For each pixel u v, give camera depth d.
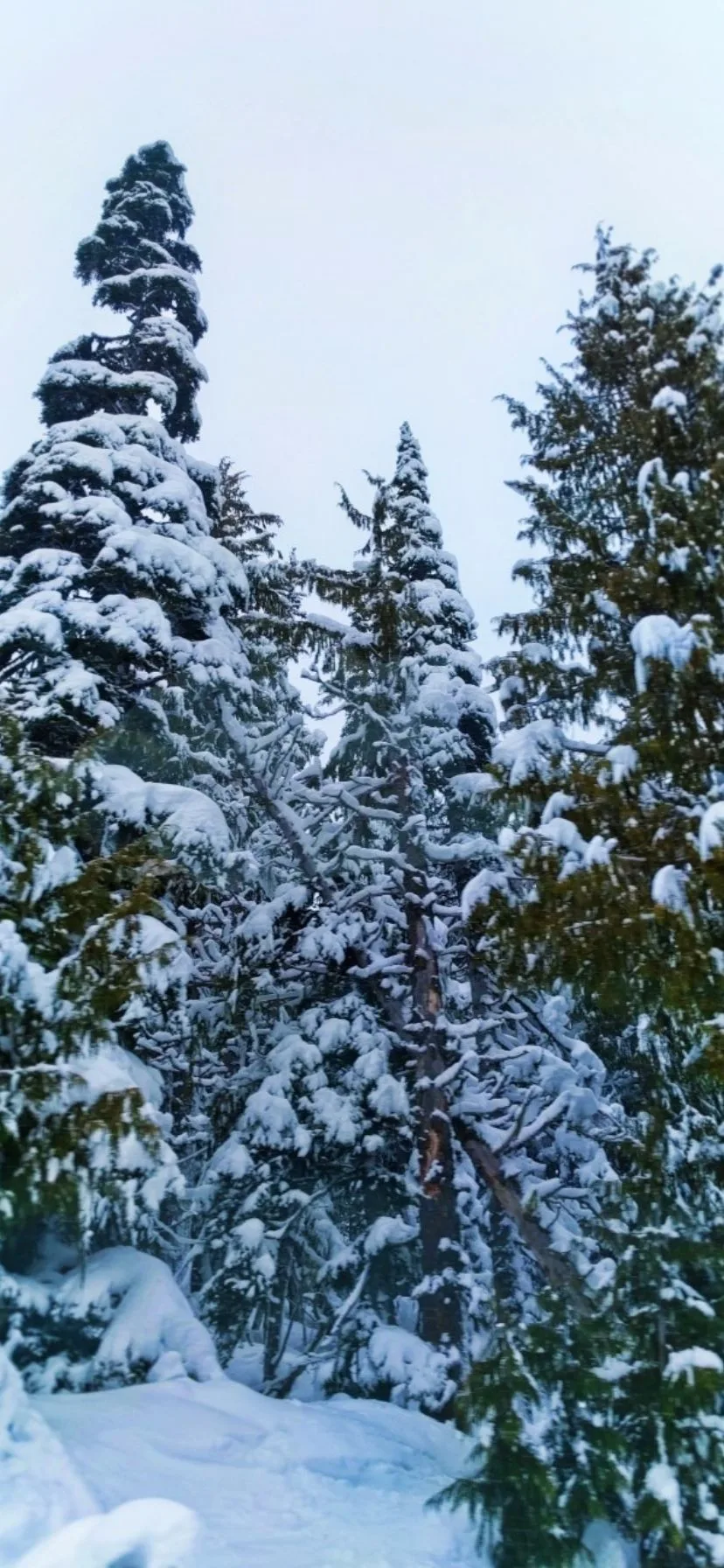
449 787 16.77
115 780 11.31
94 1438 7.00
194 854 10.94
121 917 8.41
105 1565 4.18
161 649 12.89
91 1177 7.95
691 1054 8.67
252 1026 14.20
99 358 17.47
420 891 14.23
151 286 17.88
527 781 9.56
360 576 15.40
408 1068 13.84
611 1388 7.20
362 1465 8.16
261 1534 6.36
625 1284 7.86
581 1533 6.65
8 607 13.53
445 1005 14.95
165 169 19.84
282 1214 12.79
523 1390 7.25
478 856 14.43
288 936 13.94
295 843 14.06
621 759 8.80
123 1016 9.66
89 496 14.09
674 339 11.23
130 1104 7.79
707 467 10.38
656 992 8.60
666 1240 7.75
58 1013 7.89
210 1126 14.34
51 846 8.94
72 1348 8.72
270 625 15.07
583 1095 12.88
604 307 12.02
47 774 9.07
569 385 12.30
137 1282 9.30
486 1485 6.91
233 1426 8.03
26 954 7.81
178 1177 8.45
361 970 13.70
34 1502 5.38
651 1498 6.50
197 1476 6.99
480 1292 11.38
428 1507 7.38
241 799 15.46
